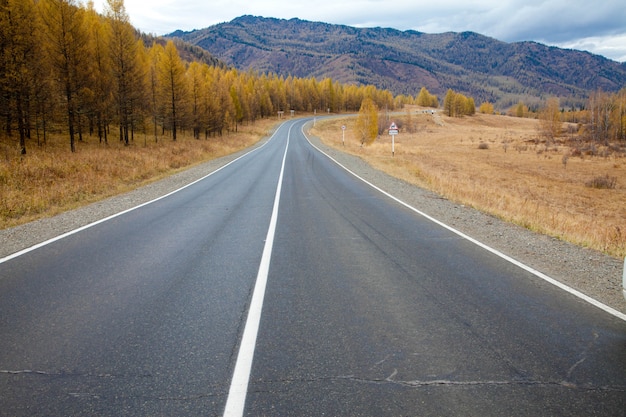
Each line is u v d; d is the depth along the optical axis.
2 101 25.58
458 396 2.75
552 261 6.27
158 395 2.74
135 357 3.26
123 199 12.64
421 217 9.71
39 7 28.75
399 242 7.28
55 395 2.75
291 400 2.69
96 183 15.59
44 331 3.74
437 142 73.06
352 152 36.31
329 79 152.25
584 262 6.29
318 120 114.12
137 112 40.53
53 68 28.78
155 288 4.89
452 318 4.07
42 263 5.93
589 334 3.74
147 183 17.12
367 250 6.70
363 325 3.88
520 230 8.59
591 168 38.91
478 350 3.41
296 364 3.15
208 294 4.69
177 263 5.92
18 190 13.35
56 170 17.27
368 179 17.67
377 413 2.55
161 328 3.80
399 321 3.98
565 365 3.18
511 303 4.49
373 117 47.75
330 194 13.34
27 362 3.19
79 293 4.71
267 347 3.43
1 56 24.55
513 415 2.55
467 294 4.75
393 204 11.52
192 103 53.69
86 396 2.74
